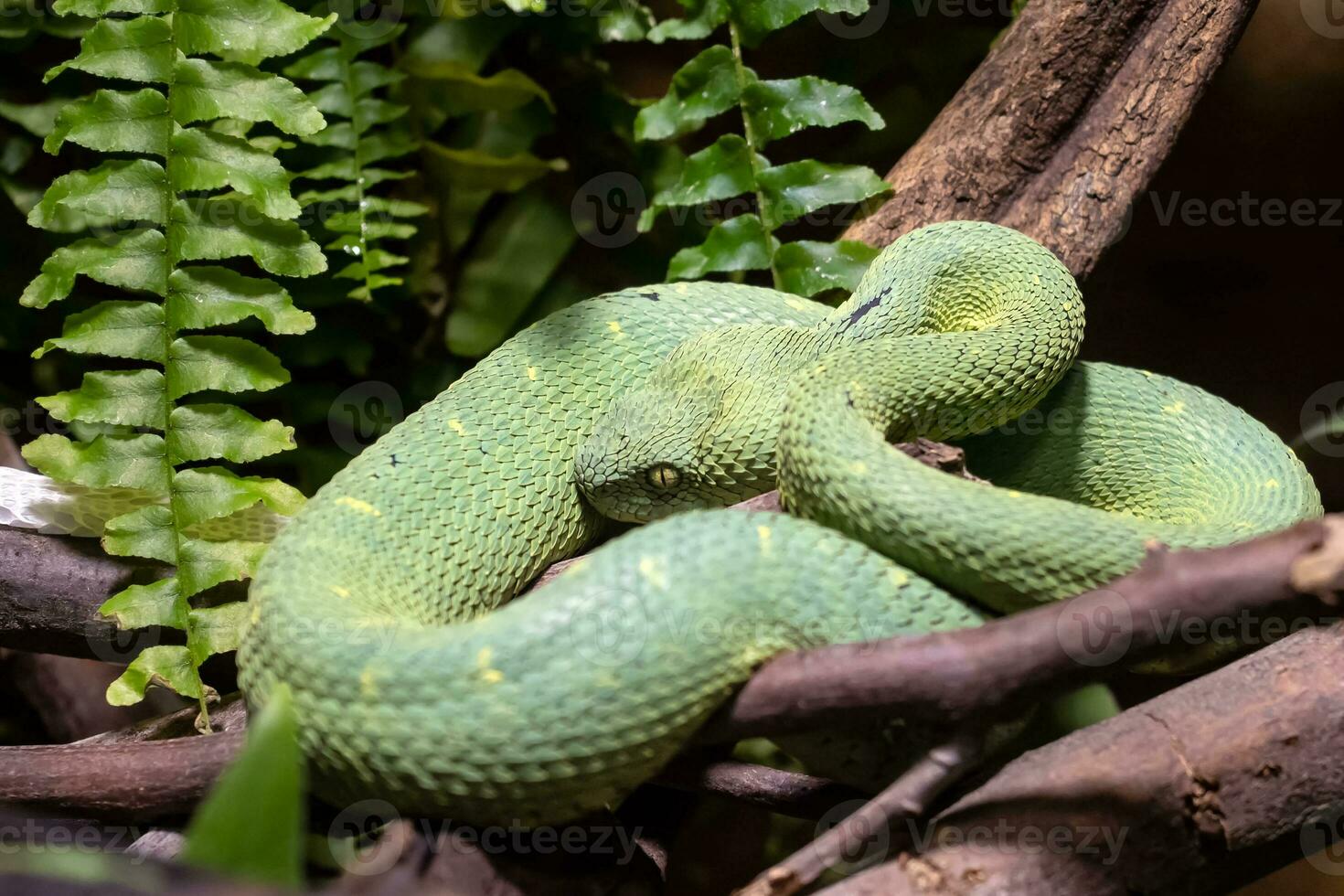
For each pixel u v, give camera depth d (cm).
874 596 40
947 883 38
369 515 43
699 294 47
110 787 41
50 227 47
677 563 39
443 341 53
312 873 41
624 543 39
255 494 44
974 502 40
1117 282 55
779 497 42
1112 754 39
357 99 50
